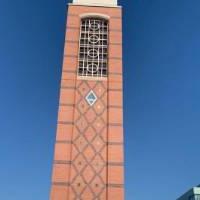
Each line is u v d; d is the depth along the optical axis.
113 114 55.06
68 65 58.53
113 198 49.56
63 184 49.81
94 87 57.38
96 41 61.62
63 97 55.75
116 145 52.84
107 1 65.88
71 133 53.31
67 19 62.94
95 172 51.09
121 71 58.81
